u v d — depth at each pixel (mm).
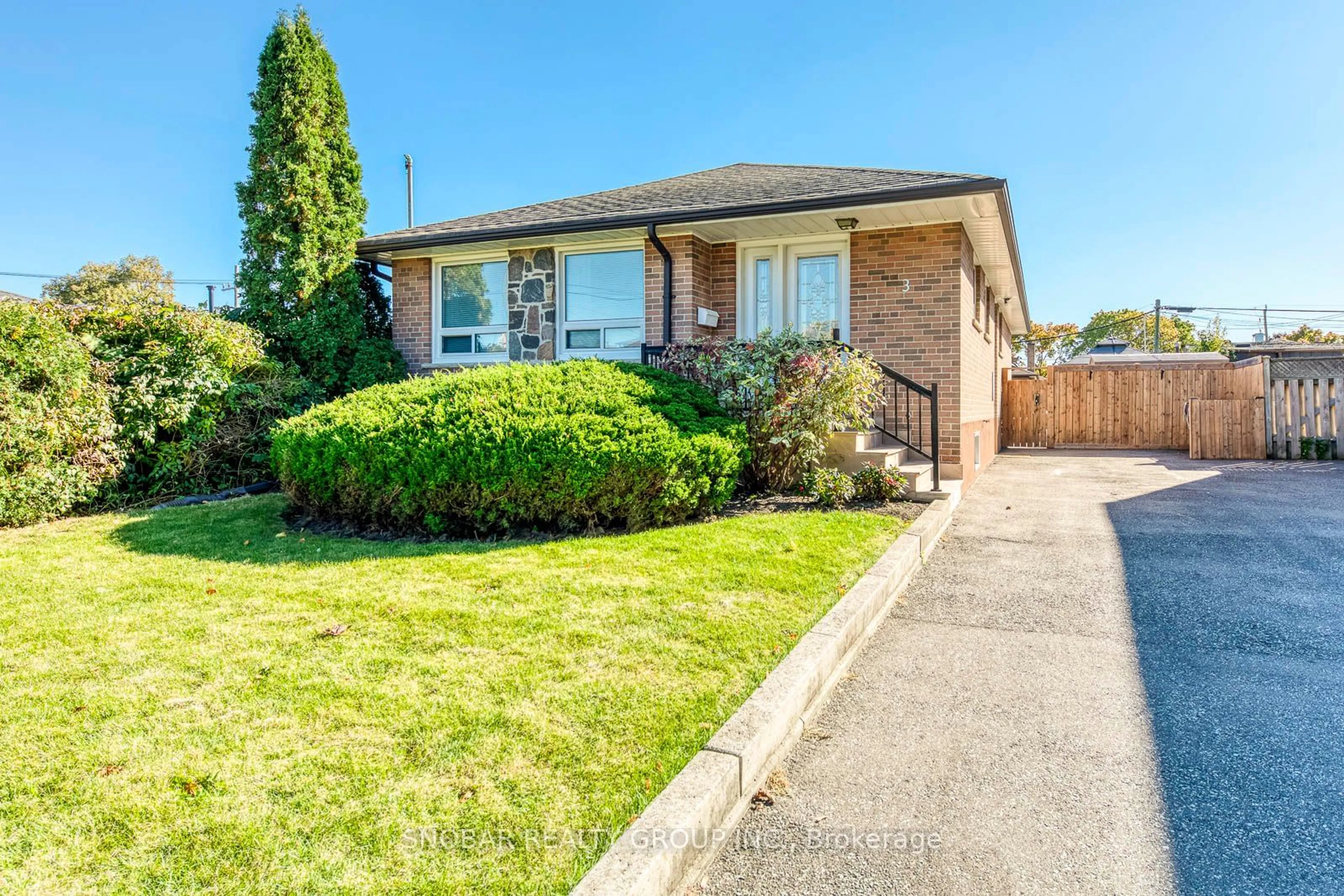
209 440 7613
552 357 9703
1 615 3713
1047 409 16891
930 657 3660
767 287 9156
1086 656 3664
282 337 9328
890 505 6496
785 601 3898
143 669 3045
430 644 3316
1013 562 5441
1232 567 5227
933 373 8312
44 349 6219
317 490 5871
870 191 7352
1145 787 2484
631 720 2625
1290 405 12594
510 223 9758
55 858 1871
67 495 6285
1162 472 10977
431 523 5551
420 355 10500
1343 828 2240
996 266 10648
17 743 2436
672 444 5551
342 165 10023
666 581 4219
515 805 2127
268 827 2012
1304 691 3236
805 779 2551
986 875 2041
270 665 3092
